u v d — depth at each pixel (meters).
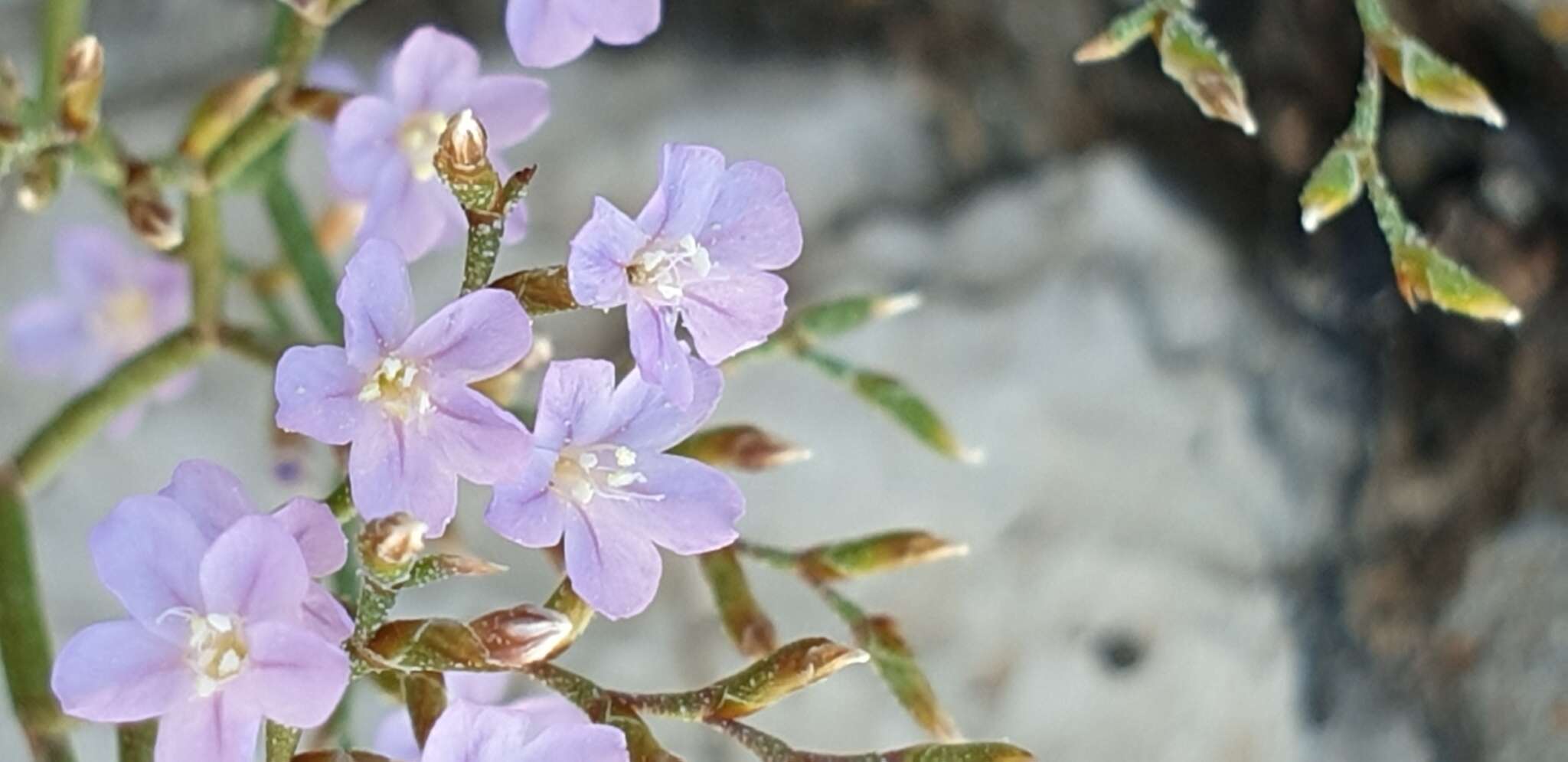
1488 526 0.21
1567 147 0.20
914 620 0.20
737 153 0.22
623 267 0.13
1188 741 0.21
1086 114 0.23
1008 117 0.23
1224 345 0.22
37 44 0.22
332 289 0.17
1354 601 0.21
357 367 0.13
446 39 0.15
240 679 0.13
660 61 0.23
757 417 0.20
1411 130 0.21
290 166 0.22
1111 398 0.21
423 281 0.21
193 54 0.23
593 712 0.14
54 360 0.19
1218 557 0.21
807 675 0.14
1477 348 0.21
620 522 0.14
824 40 0.23
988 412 0.21
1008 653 0.20
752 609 0.16
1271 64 0.21
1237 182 0.22
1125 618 0.21
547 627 0.14
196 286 0.17
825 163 0.23
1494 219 0.21
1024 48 0.23
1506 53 0.20
